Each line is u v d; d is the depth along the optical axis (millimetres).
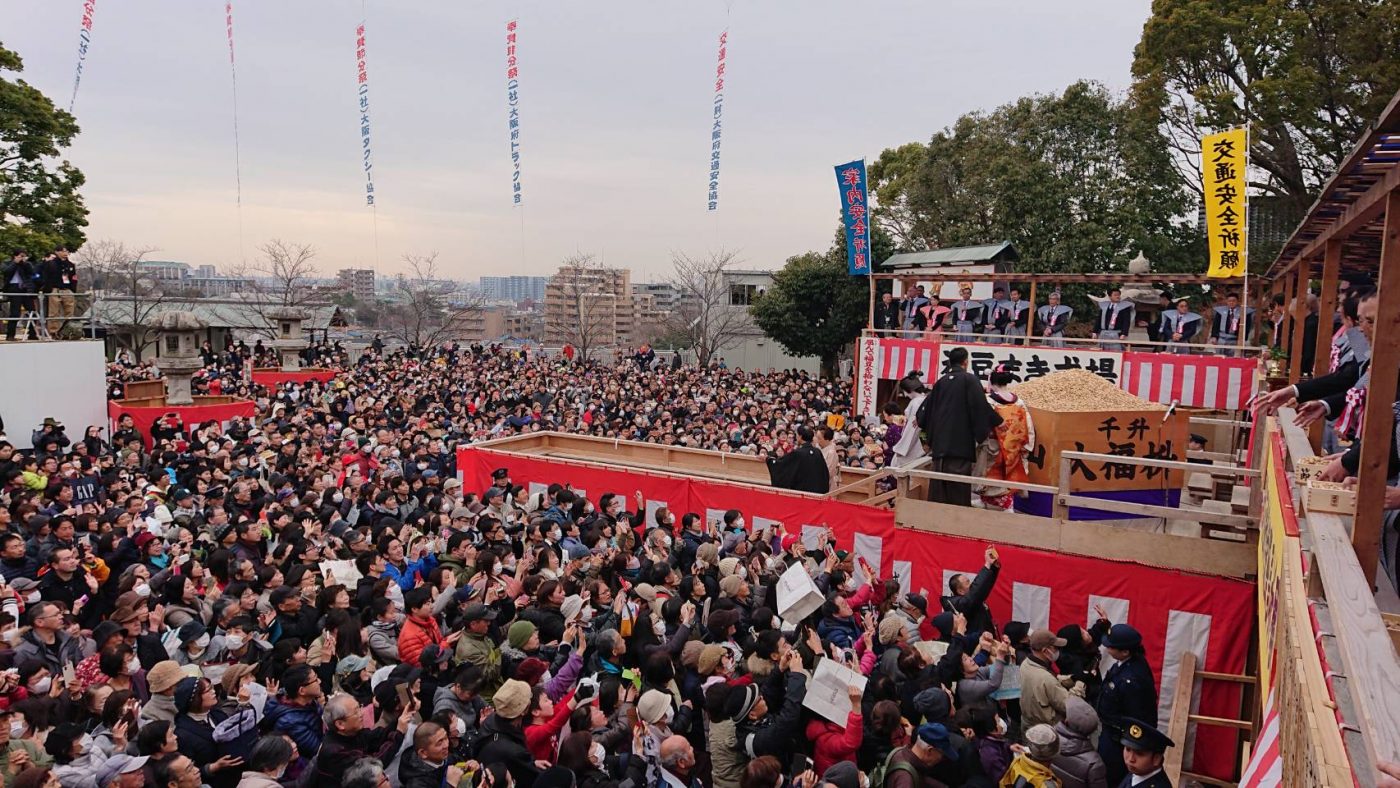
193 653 7875
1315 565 4344
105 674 7191
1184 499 12125
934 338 24531
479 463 16734
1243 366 19719
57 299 22844
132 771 5824
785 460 13383
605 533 11445
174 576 8766
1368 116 25453
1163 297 23500
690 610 8688
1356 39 25234
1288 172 28891
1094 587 9914
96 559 9656
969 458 11047
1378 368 4410
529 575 9180
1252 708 9023
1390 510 4777
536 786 5691
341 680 7461
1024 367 22516
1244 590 9195
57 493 12367
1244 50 27391
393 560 10359
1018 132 36750
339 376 34031
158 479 14945
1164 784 6047
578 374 38031
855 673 6875
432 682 7531
